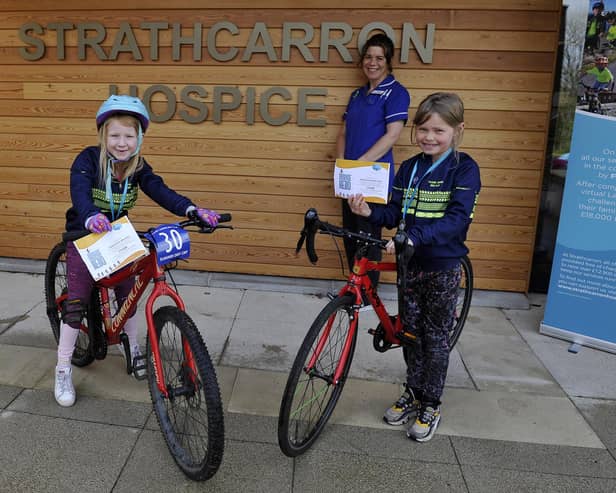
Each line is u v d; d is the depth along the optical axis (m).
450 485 2.14
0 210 4.23
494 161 3.72
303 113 3.74
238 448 2.29
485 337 3.44
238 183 3.95
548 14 3.47
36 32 3.83
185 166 3.95
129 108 2.15
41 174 4.12
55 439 2.29
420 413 2.43
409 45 3.58
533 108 3.62
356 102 3.50
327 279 4.07
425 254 2.28
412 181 2.30
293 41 3.63
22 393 2.60
